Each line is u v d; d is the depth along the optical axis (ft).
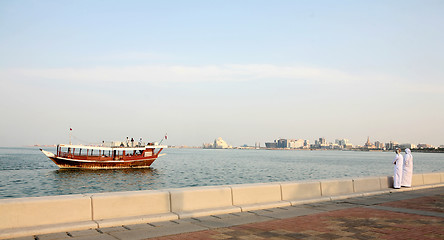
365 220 34.19
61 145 229.04
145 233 28.48
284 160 499.10
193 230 29.63
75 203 30.81
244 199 40.75
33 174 215.10
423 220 34.30
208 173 238.07
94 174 219.20
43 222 29.27
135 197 33.78
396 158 59.41
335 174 247.50
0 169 251.19
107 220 31.24
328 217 35.63
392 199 48.67
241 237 27.32
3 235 26.32
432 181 68.74
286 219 34.58
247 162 414.62
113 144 245.04
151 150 252.62
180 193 36.37
